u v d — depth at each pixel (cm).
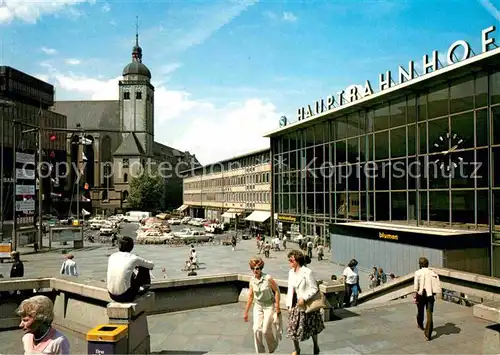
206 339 822
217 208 9056
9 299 909
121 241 677
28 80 9738
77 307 880
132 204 12181
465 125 2673
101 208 12825
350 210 3847
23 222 4384
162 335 847
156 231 5362
